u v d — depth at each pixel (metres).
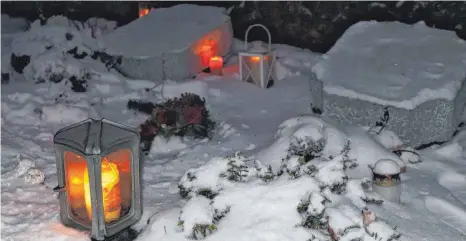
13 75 8.16
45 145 6.19
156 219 4.27
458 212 4.66
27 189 5.09
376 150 5.32
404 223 4.39
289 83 7.86
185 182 4.30
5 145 6.07
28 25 10.16
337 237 3.85
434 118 5.81
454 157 5.67
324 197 4.01
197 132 6.19
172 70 7.86
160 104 6.46
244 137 6.16
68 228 4.39
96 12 10.15
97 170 3.94
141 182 5.26
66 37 8.39
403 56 6.51
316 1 8.94
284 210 4.05
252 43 9.20
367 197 4.48
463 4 8.12
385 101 5.85
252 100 7.36
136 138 4.16
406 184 5.11
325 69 6.49
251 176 4.36
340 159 4.42
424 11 8.35
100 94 7.54
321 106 6.43
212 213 4.04
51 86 7.52
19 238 4.29
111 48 8.16
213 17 8.55
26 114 6.93
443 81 5.95
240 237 3.96
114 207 4.18
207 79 8.00
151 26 8.47
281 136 5.51
